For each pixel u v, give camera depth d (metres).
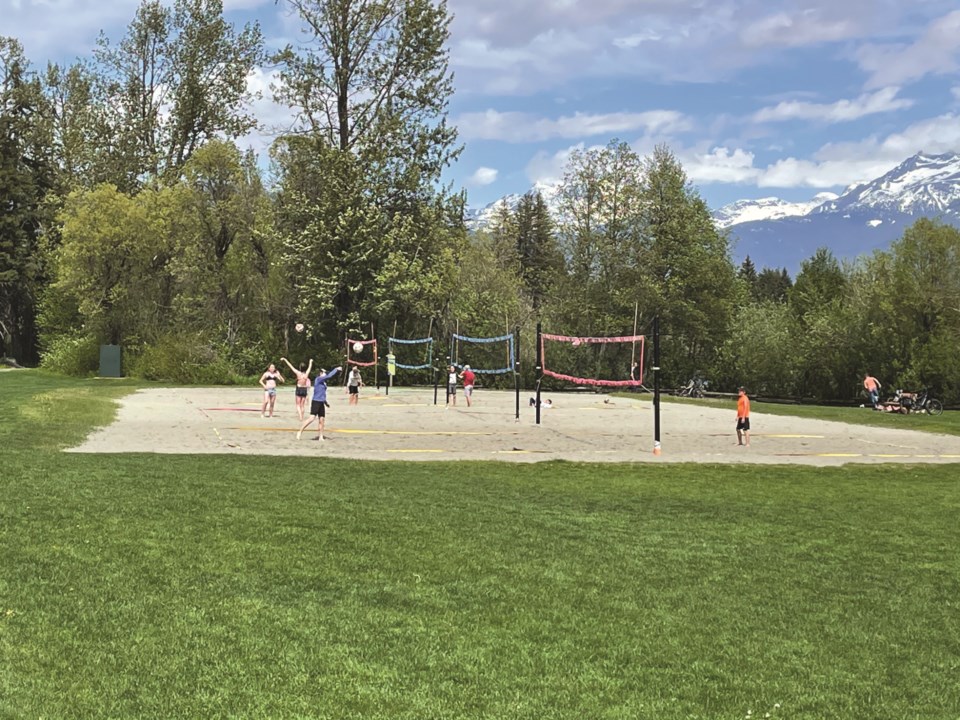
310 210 52.84
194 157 53.41
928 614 8.34
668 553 10.35
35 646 6.27
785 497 14.92
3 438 18.22
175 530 10.04
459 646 6.80
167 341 50.22
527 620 7.53
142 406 30.84
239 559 8.95
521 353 59.03
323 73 54.19
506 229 75.44
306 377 27.06
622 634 7.32
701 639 7.31
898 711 6.03
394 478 15.30
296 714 5.45
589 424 29.64
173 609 7.25
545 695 5.95
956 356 51.62
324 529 10.57
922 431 29.67
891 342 54.94
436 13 54.12
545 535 11.00
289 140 54.53
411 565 9.12
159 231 51.41
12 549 8.79
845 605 8.51
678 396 53.41
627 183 63.44
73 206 52.09
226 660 6.25
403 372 56.34
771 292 134.25
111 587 7.73
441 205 56.12
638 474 17.19
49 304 57.91
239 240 54.56
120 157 58.41
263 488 13.30
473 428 26.98
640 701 5.94
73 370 51.16
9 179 61.94
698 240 63.09
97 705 5.42
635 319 57.69
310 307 52.78
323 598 7.81
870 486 16.52
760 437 26.11
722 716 5.78
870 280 57.41
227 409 31.30
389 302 52.50
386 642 6.80
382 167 54.53
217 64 58.94
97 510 10.84
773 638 7.44
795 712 5.91
